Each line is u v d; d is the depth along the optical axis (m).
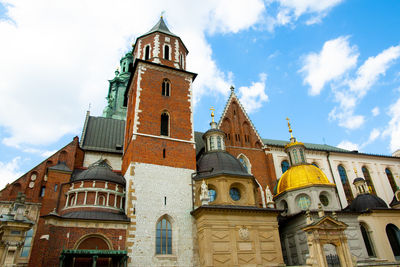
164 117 39.88
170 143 37.28
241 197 34.72
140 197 32.22
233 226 31.14
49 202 33.56
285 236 39.81
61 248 26.73
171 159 36.19
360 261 35.62
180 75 43.38
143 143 35.72
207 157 38.31
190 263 30.45
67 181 35.34
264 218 32.84
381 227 39.28
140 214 31.17
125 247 28.94
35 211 34.44
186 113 40.81
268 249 31.44
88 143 44.62
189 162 37.03
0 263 19.80
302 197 40.69
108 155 43.72
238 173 35.44
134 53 48.41
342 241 29.25
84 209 30.30
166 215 32.44
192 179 35.78
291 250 38.22
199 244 31.28
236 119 49.06
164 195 33.38
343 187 51.28
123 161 40.78
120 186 33.50
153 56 43.72
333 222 29.45
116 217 30.36
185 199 34.06
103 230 28.92
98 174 32.94
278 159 48.91
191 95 42.62
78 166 40.38
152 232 30.78
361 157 55.78
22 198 22.33
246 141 48.00
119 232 29.45
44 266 25.31
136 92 39.03
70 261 26.45
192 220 32.88
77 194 31.33
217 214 31.20
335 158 53.59
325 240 28.77
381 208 40.31
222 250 29.70
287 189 41.19
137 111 37.59
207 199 32.06
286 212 41.75
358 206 42.12
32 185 36.22
